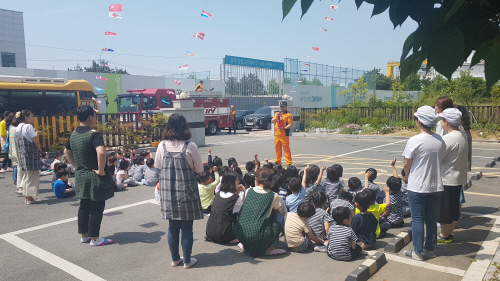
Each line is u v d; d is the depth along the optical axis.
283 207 5.18
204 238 5.16
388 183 5.42
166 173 3.98
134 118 14.70
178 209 3.96
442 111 4.77
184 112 15.22
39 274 4.01
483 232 5.13
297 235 4.57
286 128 10.65
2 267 4.20
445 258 4.29
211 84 34.41
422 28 1.24
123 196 7.51
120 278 3.92
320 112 24.03
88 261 4.37
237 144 17.05
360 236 4.63
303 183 6.13
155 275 3.99
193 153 3.99
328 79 40.88
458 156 4.46
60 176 7.40
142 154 9.10
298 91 36.31
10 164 10.46
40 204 6.92
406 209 5.92
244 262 4.34
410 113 21.53
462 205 6.49
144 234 5.32
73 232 5.41
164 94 23.23
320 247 4.65
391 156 12.80
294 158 12.63
